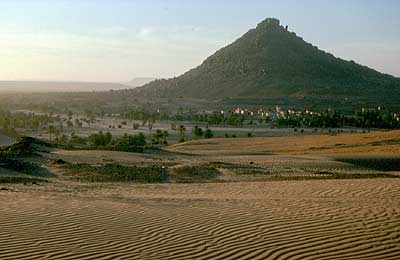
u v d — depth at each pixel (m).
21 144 43.91
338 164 41.47
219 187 22.16
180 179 30.66
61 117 183.38
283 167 38.84
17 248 9.30
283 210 13.08
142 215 12.34
